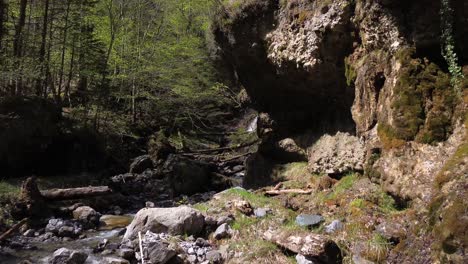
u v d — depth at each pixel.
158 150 14.73
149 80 17.25
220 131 20.05
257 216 6.71
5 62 11.37
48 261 5.86
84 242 6.93
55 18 13.98
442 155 5.07
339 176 7.74
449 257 3.85
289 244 5.25
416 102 5.60
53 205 8.70
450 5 5.52
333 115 8.84
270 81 10.18
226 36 10.62
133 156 15.45
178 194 11.45
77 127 12.80
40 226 7.74
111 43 15.43
